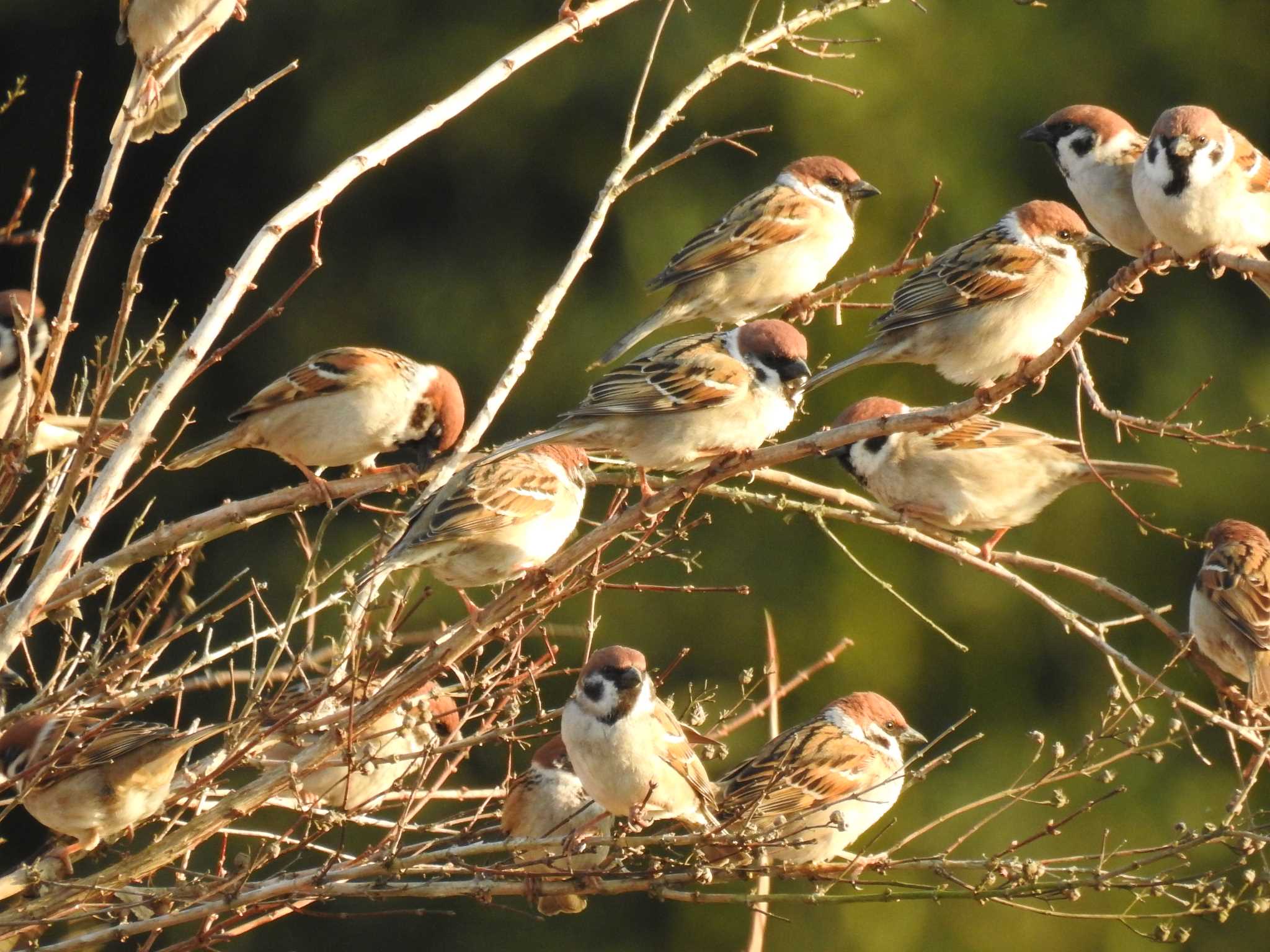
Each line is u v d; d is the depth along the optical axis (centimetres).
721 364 863
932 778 1917
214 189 2239
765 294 1190
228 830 761
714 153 2014
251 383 2109
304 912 710
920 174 1981
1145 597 1983
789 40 944
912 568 1959
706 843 691
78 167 2252
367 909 1861
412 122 789
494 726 834
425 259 2084
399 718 972
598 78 2012
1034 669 1983
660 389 857
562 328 1980
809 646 1911
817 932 1856
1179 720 725
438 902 1888
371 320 2064
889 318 1059
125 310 708
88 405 1527
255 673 773
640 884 688
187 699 1728
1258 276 884
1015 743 1930
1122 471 1053
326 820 741
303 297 2109
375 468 1042
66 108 2264
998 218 1991
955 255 1050
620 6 854
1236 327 2064
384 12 2106
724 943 1884
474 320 2014
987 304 1027
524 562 909
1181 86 2094
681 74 1995
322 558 1872
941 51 2052
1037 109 2058
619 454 901
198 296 2228
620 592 1886
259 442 1003
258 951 1866
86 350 2159
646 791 810
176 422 2036
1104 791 1870
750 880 758
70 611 820
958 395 1952
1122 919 670
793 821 750
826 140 1980
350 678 716
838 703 992
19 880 794
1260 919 1830
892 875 1336
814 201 1201
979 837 1856
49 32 2262
